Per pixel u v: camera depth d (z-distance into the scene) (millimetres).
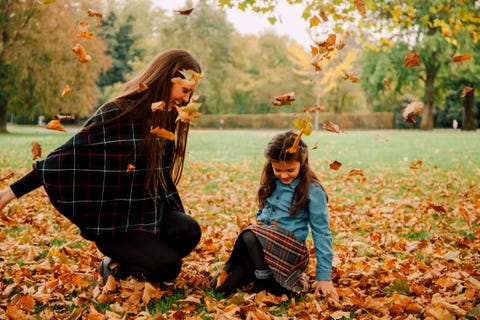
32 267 3160
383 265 3223
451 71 34000
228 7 6688
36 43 25656
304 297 2688
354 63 37781
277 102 2336
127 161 2566
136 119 2588
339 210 5309
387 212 5129
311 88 44375
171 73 2596
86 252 3551
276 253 2627
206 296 2695
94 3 27469
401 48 33000
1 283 2814
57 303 2570
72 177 2461
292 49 32750
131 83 2672
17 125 44938
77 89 28234
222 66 45219
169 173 2949
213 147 15648
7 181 7508
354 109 49375
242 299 2553
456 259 3322
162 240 2809
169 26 42219
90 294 2697
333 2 7039
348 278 2961
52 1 2635
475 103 41250
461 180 7680
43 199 5781
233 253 2752
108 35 48219
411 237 4148
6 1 25016
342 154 13258
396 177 8258
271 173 2881
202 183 7695
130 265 2727
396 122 42062
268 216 2863
